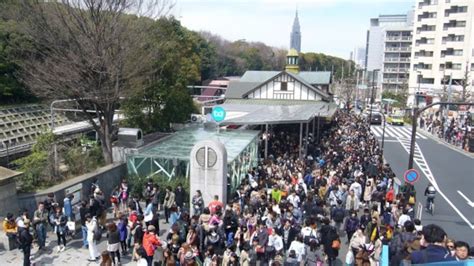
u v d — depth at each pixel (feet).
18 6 63.72
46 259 39.91
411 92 235.20
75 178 53.42
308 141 96.73
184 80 95.09
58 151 60.18
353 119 160.76
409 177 53.47
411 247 19.74
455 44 218.59
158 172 61.05
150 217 42.86
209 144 51.19
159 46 70.90
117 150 66.85
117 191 54.60
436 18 227.81
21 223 39.14
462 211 63.21
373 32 373.20
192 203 47.34
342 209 46.88
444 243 16.63
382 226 37.45
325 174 62.28
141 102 84.43
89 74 62.64
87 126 97.19
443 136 144.56
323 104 130.62
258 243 35.81
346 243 45.70
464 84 166.40
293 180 56.34
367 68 376.89
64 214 42.88
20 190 48.16
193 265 31.19
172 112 89.61
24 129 96.84
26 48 68.13
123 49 62.90
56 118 107.76
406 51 297.12
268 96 141.79
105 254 31.30
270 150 91.30
